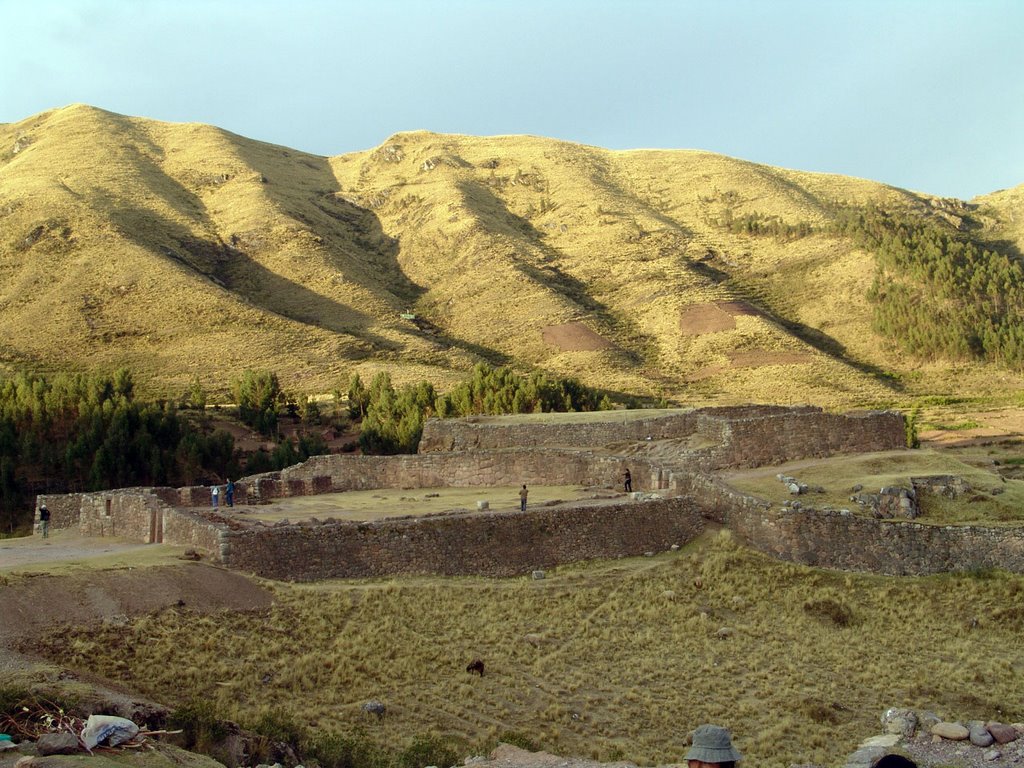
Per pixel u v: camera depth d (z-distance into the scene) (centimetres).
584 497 4300
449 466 5250
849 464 4516
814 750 2438
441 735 2412
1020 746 2219
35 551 3562
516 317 16400
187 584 2914
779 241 19312
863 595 3516
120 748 1788
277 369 13512
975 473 4403
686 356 14312
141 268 16400
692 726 2584
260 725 2245
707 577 3581
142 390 12244
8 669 2231
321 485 5200
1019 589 3475
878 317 15075
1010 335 13925
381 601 3111
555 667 2880
